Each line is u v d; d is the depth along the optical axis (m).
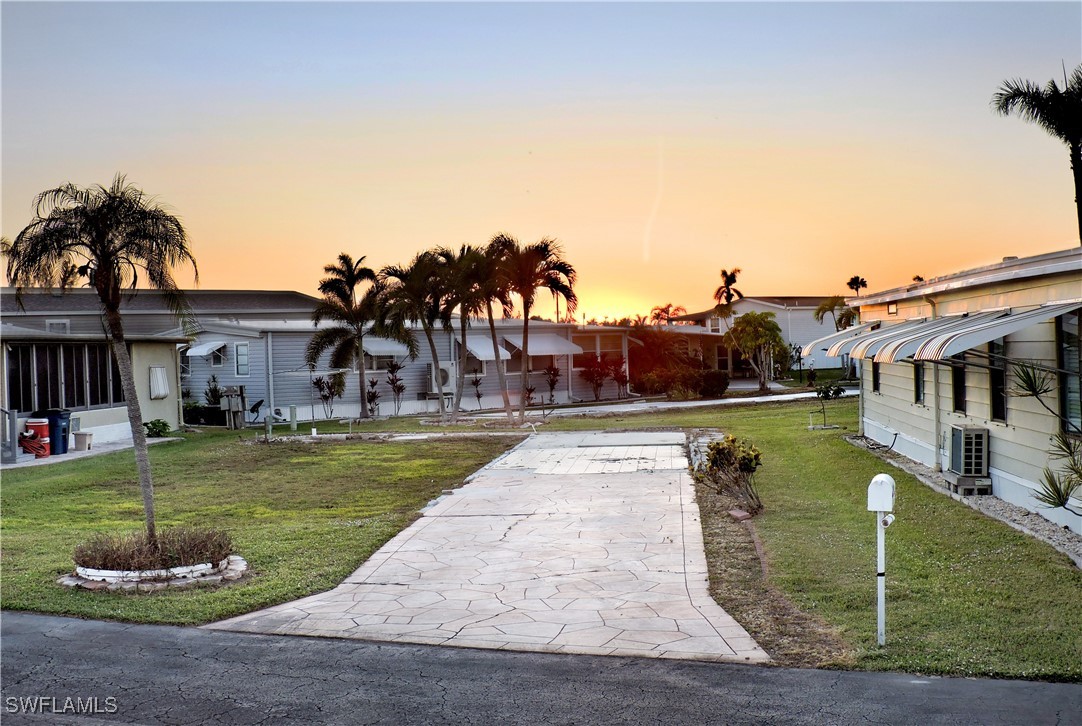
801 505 12.62
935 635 6.81
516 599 8.34
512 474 17.23
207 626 7.56
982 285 12.12
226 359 34.78
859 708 5.53
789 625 7.27
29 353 22.03
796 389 42.84
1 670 6.52
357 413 36.31
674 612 7.77
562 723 5.44
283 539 11.24
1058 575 8.11
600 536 11.15
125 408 26.11
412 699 5.87
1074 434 9.54
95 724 5.54
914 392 15.89
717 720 5.42
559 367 42.28
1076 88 18.91
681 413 31.75
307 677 6.30
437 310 31.45
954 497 12.17
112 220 9.07
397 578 9.27
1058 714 5.38
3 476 18.38
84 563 9.09
